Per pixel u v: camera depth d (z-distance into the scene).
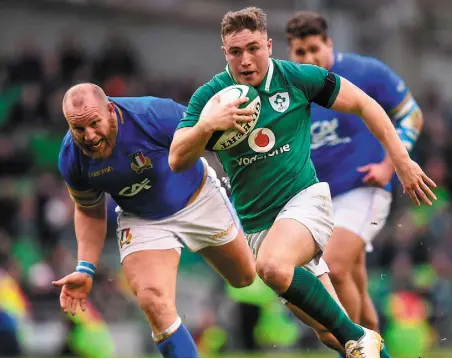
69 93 18.38
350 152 23.59
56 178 50.69
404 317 42.75
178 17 66.94
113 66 57.25
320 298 17.78
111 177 19.12
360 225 23.33
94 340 39.75
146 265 19.42
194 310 43.47
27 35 62.56
